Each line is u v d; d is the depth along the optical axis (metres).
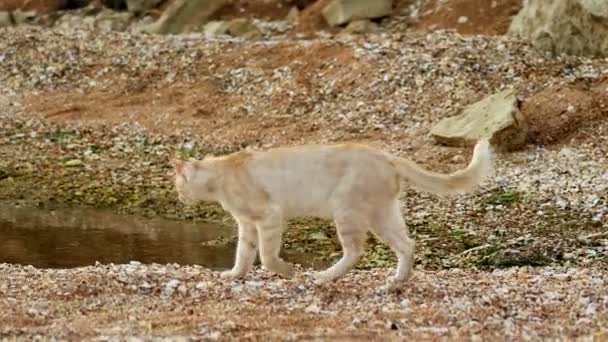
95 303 24.02
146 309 23.45
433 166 46.75
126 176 47.47
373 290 25.30
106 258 35.50
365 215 24.83
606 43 55.44
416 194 42.16
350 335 21.22
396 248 25.17
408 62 56.12
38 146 51.91
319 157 24.95
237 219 26.16
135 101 58.19
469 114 49.66
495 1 67.19
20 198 44.50
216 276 26.50
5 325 21.98
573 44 56.22
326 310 23.56
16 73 61.50
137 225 40.72
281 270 25.56
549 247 35.16
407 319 22.61
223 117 55.66
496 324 22.28
